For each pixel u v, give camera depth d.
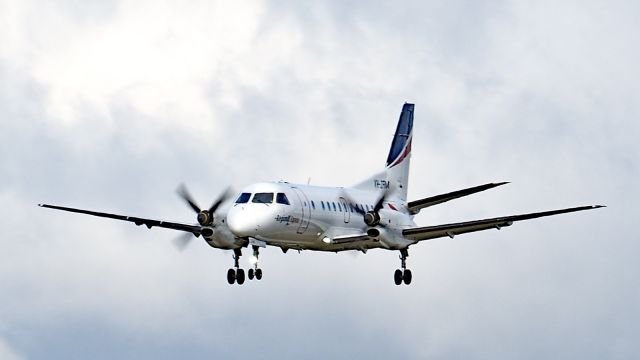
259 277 161.88
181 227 164.62
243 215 156.75
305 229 164.50
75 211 158.75
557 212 155.75
